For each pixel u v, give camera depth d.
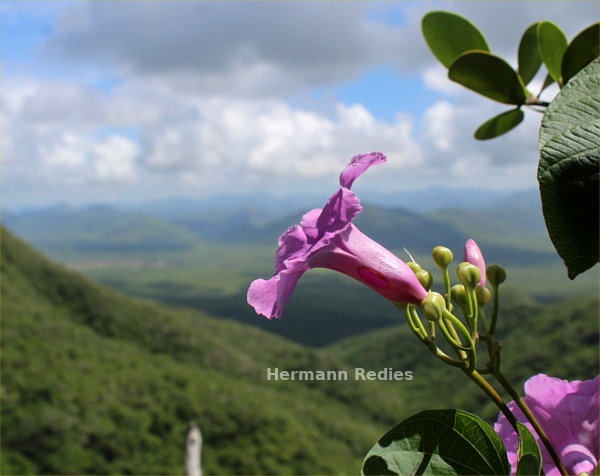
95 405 59.03
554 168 0.97
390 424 65.19
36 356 65.38
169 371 73.06
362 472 1.26
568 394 1.49
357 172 1.54
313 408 68.88
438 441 1.27
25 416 54.72
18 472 49.81
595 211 0.95
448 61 2.22
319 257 1.62
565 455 1.41
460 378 68.69
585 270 0.96
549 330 67.62
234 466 55.03
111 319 87.38
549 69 2.00
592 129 0.98
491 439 1.25
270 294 1.67
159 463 53.97
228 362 82.75
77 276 96.62
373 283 1.59
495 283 1.40
